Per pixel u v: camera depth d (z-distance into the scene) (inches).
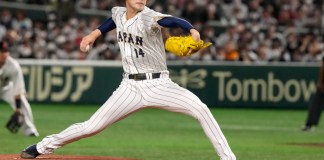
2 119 2236.7
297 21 3715.6
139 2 1012.5
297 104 2822.3
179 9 3550.7
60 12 3432.6
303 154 1453.0
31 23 3476.9
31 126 1707.7
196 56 2987.2
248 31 3302.2
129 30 1020.5
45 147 1108.5
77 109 2657.5
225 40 3208.7
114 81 2839.6
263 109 2827.3
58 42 3105.3
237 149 1535.4
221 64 2834.6
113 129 1974.7
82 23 3184.1
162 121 2278.5
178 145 1596.9
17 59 2864.2
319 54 3075.8
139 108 1045.8
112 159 1176.8
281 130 2050.9
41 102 2869.1
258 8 3718.0
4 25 3230.8
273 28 3262.8
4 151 1428.4
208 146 1583.4
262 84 2832.2
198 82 2834.6
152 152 1449.3
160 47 1030.4
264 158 1375.5
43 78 2864.2
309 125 2046.0
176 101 1027.9
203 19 3457.2
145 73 1032.2
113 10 1052.5
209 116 1026.1
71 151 1443.2
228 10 3693.4
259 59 3031.5
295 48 3122.5
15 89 1670.8
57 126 2021.4
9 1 3585.1
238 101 2837.1
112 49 3056.1
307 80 2812.5
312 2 3865.7
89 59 3036.4
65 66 2859.3
